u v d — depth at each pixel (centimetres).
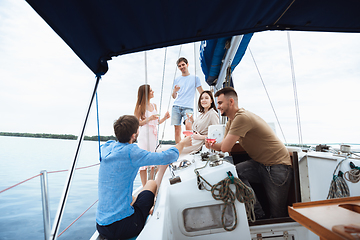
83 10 96
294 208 62
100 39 120
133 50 138
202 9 117
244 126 137
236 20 133
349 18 136
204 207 103
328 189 163
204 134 240
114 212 113
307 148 233
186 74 332
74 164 106
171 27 126
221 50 269
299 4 123
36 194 483
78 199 401
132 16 109
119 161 117
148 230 65
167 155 120
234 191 102
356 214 55
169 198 103
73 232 233
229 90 164
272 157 135
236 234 100
